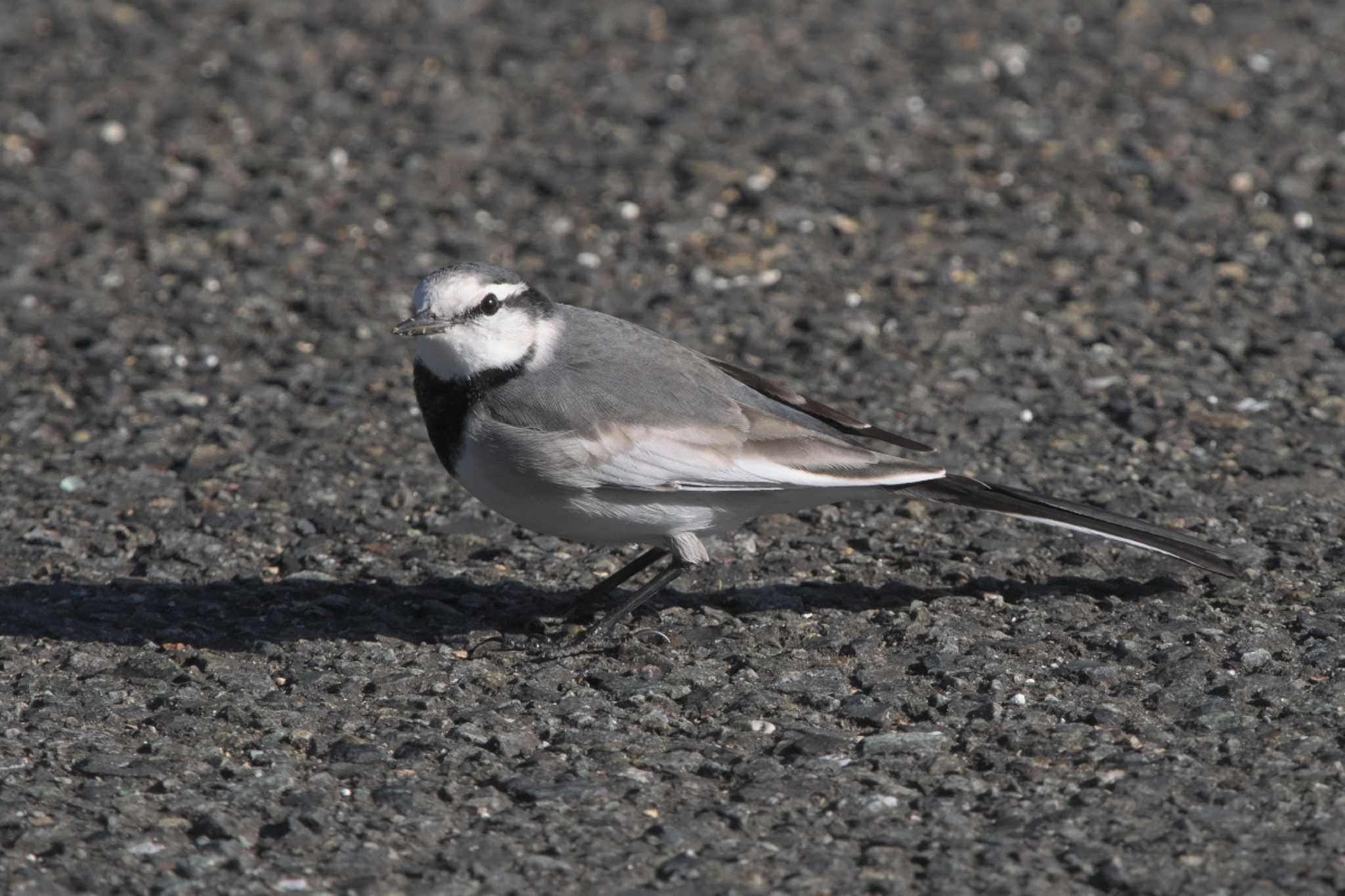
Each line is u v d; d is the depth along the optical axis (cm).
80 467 1270
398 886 753
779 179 1819
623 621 1042
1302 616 1005
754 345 1477
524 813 814
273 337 1516
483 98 2052
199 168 1873
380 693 951
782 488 981
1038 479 1225
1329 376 1363
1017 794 823
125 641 1016
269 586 1098
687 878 755
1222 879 744
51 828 795
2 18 2295
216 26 2291
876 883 749
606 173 1847
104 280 1620
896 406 1355
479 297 978
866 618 1034
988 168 1836
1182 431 1287
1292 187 1747
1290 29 2220
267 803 823
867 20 2284
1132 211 1720
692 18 2303
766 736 894
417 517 1198
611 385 984
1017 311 1525
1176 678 937
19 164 1875
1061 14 2294
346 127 1975
